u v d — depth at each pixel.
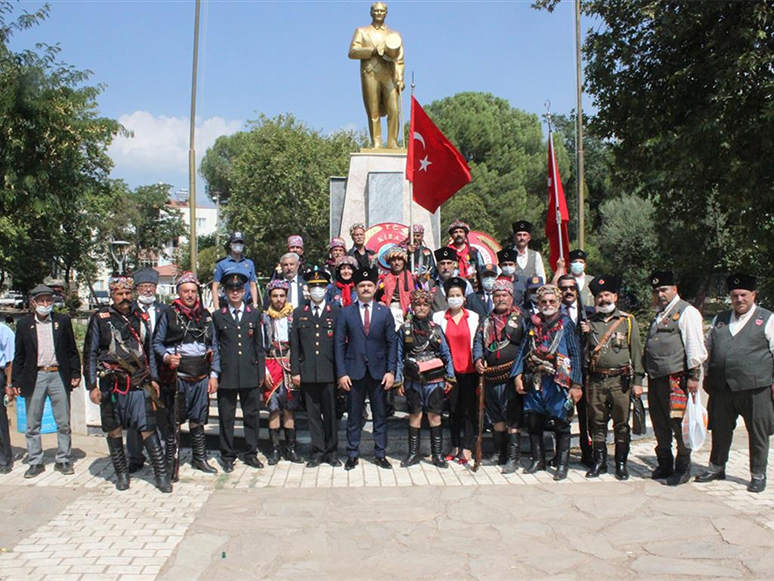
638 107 12.08
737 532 5.30
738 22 10.29
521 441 7.90
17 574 4.56
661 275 6.80
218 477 6.91
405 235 10.88
